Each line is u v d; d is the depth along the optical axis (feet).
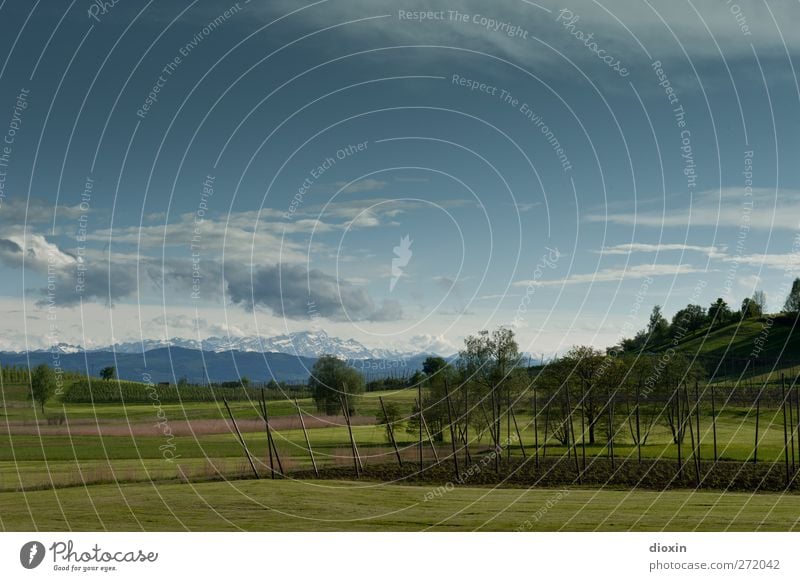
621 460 133.59
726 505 83.97
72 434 204.03
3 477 102.06
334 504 82.69
